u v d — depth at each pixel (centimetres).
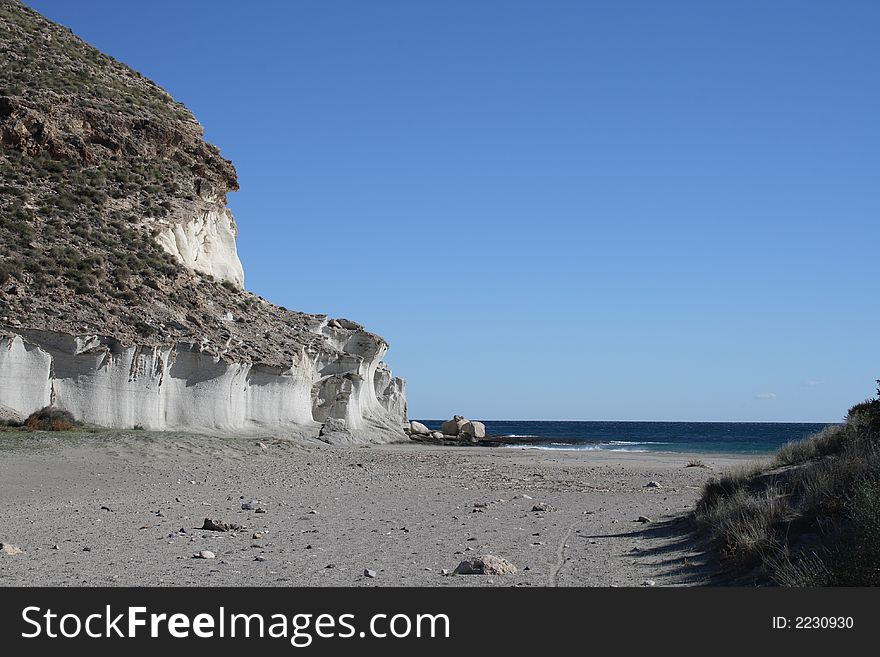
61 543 1545
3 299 4075
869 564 1009
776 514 1378
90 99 6206
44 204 5125
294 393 5234
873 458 1355
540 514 2091
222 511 2064
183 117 6831
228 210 6331
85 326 4112
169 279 5038
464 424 8156
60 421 3797
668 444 8619
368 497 2488
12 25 6950
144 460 3300
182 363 4484
